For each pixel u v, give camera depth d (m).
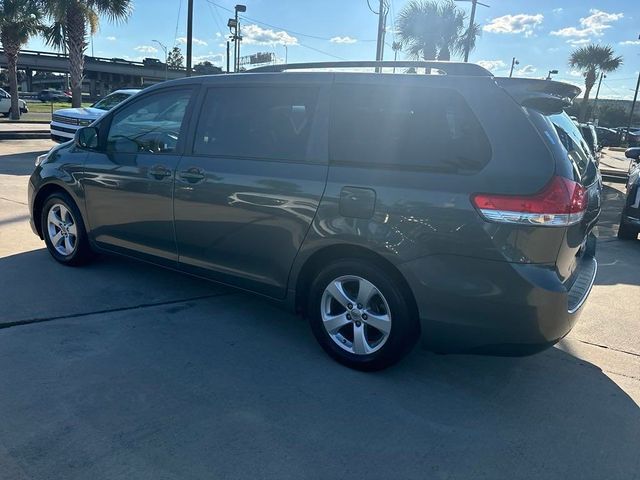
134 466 2.46
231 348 3.70
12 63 27.05
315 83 3.55
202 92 4.09
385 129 3.24
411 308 3.21
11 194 8.44
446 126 3.08
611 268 6.46
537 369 3.66
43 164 5.18
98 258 5.31
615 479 2.56
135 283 4.82
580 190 3.00
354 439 2.76
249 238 3.76
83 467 2.44
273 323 4.16
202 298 4.57
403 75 3.28
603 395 3.35
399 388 3.30
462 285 2.97
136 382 3.18
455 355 3.79
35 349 3.49
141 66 82.38
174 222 4.16
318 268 3.61
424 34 25.67
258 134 3.76
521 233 2.84
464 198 2.94
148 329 3.91
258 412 2.95
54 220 5.17
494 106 2.99
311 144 3.50
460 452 2.71
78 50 20.41
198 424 2.80
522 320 2.91
